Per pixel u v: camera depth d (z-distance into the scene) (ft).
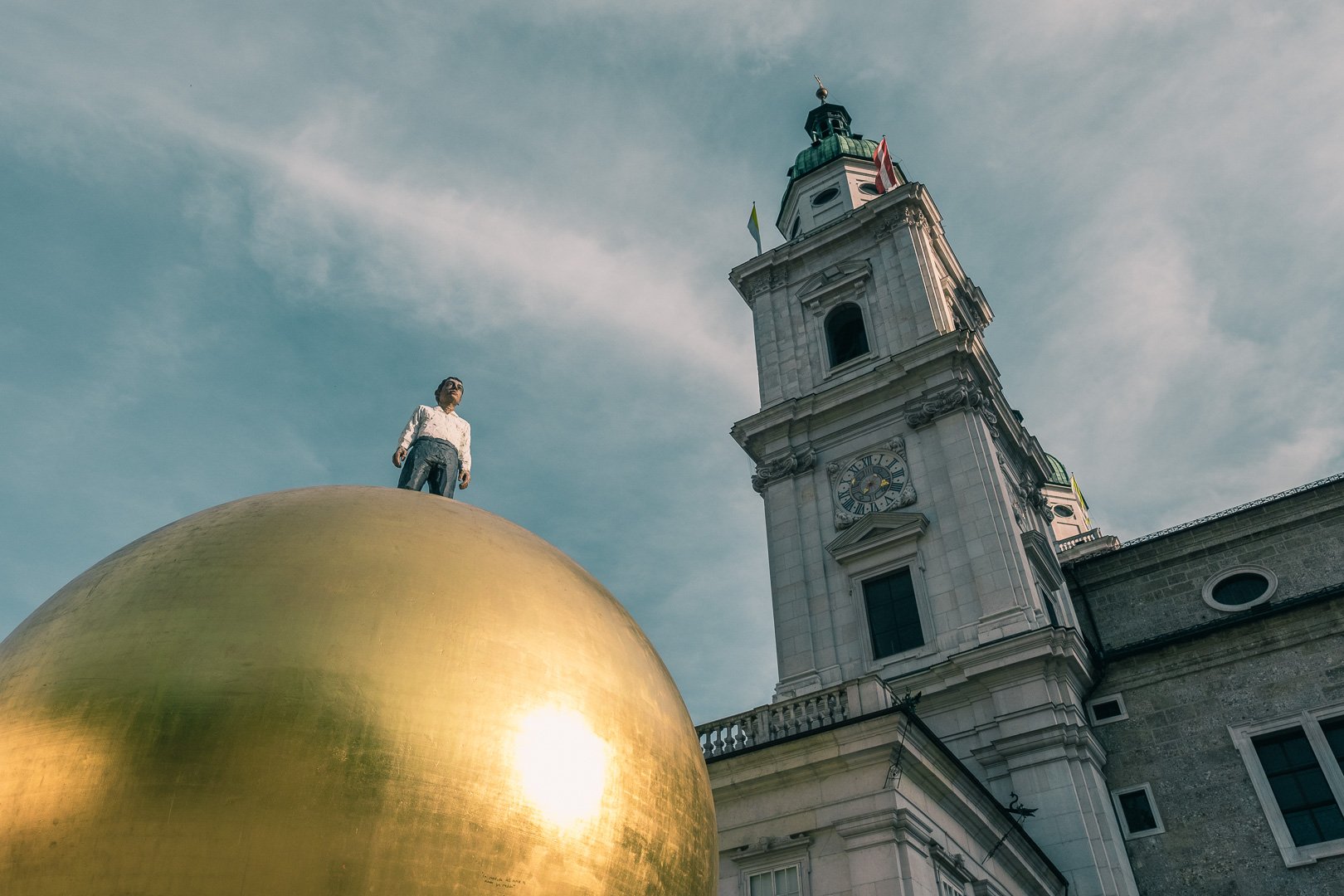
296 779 15.90
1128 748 87.92
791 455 118.32
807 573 108.68
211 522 20.51
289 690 16.69
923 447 110.01
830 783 57.67
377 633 17.99
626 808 19.15
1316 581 94.43
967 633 93.71
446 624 18.80
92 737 16.08
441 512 22.62
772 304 138.00
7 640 19.22
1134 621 102.53
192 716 16.22
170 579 18.48
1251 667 86.89
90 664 17.07
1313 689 83.35
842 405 118.21
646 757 20.22
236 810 15.52
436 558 20.26
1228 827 80.02
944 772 60.18
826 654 101.14
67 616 18.39
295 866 15.40
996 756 83.46
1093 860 74.90
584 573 24.34
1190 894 78.59
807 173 158.30
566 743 18.57
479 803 16.96
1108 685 92.02
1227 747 83.92
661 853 19.69
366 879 15.70
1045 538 115.34
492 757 17.48
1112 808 85.30
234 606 17.80
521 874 17.01
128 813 15.40
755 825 58.85
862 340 130.72
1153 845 81.87
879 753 56.44
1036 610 92.43
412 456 29.58
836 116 175.01
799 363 129.18
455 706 17.63
